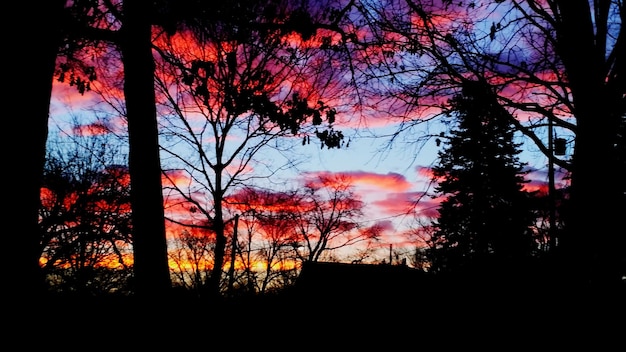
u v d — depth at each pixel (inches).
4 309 109.1
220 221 689.6
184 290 274.7
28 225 114.5
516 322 379.2
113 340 291.9
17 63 111.1
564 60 307.0
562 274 310.5
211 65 292.7
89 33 252.7
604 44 301.1
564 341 302.4
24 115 112.3
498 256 452.8
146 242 237.0
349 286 821.2
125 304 370.6
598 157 288.7
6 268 110.2
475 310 446.3
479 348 410.0
